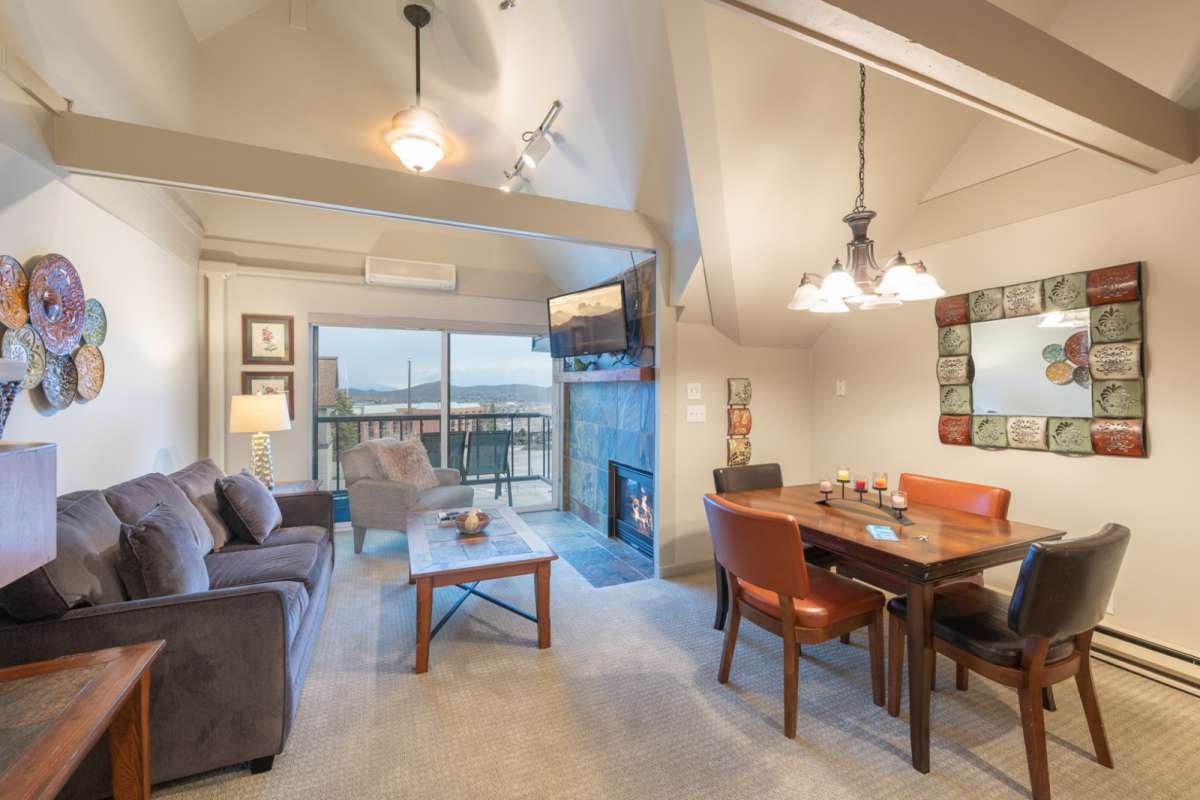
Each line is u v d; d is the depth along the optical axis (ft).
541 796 5.03
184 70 9.83
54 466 3.45
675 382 11.21
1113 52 7.23
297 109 11.48
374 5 9.43
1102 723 5.59
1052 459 8.16
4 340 6.00
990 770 5.40
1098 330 7.49
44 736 3.05
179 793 5.01
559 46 8.24
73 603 4.79
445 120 11.41
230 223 12.89
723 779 5.27
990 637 5.33
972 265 9.17
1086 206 7.68
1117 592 7.48
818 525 6.74
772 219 9.35
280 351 13.43
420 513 10.56
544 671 7.31
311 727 6.04
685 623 8.92
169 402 10.72
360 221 14.34
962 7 4.62
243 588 5.35
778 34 6.98
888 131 8.50
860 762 5.53
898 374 10.57
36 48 6.24
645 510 12.73
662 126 8.23
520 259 16.57
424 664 7.24
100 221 8.05
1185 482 6.79
